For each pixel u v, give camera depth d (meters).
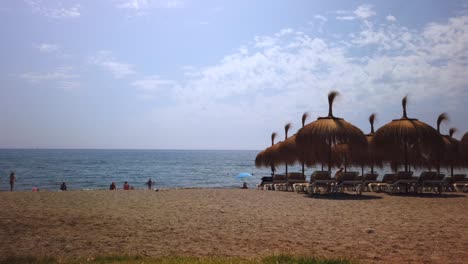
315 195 18.19
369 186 20.41
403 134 17.73
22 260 6.27
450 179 21.81
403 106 18.81
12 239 8.10
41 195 17.70
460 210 12.65
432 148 18.14
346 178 18.97
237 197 17.33
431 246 7.43
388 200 15.81
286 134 25.38
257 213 11.98
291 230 9.13
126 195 18.19
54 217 10.93
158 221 10.43
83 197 16.97
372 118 24.25
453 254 6.80
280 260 6.02
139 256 6.54
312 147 18.17
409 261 6.32
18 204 13.98
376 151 19.25
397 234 8.61
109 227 9.53
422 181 18.56
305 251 7.08
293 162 22.92
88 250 7.23
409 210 12.66
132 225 9.81
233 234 8.69
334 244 7.65
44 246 7.53
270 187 25.33
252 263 5.85
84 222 10.21
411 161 20.36
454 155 21.86
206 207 13.49
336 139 17.69
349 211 12.45
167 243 7.82
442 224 9.90
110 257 6.39
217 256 6.71
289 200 15.95
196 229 9.28
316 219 10.77
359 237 8.31
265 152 25.97
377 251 7.05
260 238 8.26
